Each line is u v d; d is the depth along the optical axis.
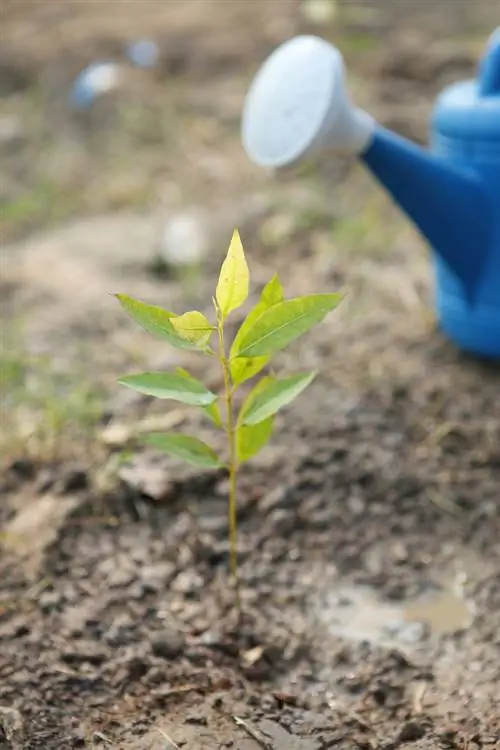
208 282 1.50
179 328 0.94
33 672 1.00
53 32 2.83
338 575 1.10
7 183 1.93
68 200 1.86
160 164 2.03
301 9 2.83
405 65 2.37
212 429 1.23
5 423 1.25
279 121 1.18
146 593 1.07
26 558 1.10
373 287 1.47
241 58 2.58
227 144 2.12
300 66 1.17
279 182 1.87
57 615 1.05
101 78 2.31
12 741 0.95
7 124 2.23
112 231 1.72
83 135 2.20
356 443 1.22
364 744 0.96
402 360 1.34
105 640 1.03
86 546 1.11
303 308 0.95
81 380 1.31
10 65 2.52
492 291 1.25
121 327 1.41
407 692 1.00
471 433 1.23
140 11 3.08
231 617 1.05
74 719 0.97
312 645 1.04
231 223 1.68
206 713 0.98
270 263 1.56
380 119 2.06
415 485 1.17
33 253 1.63
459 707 0.98
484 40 2.53
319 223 1.68
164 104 2.31
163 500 1.15
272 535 1.13
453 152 1.24
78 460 1.20
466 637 1.05
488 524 1.14
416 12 2.86
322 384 1.30
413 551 1.12
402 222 1.69
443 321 1.32
